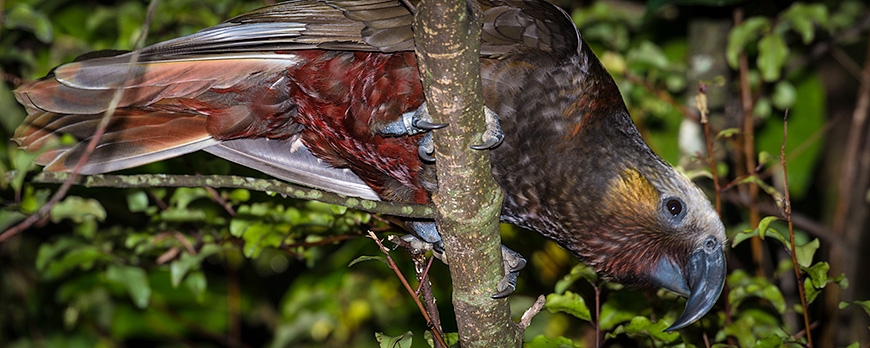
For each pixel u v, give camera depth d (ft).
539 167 24.91
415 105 23.91
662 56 32.76
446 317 35.22
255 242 26.76
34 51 34.37
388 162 25.35
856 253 36.40
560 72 24.73
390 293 35.17
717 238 25.71
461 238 20.80
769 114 36.29
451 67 18.66
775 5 36.60
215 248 28.40
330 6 24.36
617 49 35.06
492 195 20.52
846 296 35.86
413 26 18.71
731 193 33.73
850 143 37.78
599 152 25.07
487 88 24.39
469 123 19.43
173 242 29.43
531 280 34.22
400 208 20.27
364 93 24.32
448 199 20.36
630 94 34.53
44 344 38.88
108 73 23.66
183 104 25.18
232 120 25.66
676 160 35.50
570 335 34.94
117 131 25.48
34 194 27.37
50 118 25.41
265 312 40.63
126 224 34.71
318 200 19.31
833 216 41.55
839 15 37.24
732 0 30.42
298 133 26.76
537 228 26.14
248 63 24.57
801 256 23.57
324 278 35.53
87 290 34.68
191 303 37.42
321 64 24.53
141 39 17.25
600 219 25.32
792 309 28.84
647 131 35.60
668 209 25.35
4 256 35.99
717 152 34.83
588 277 25.00
